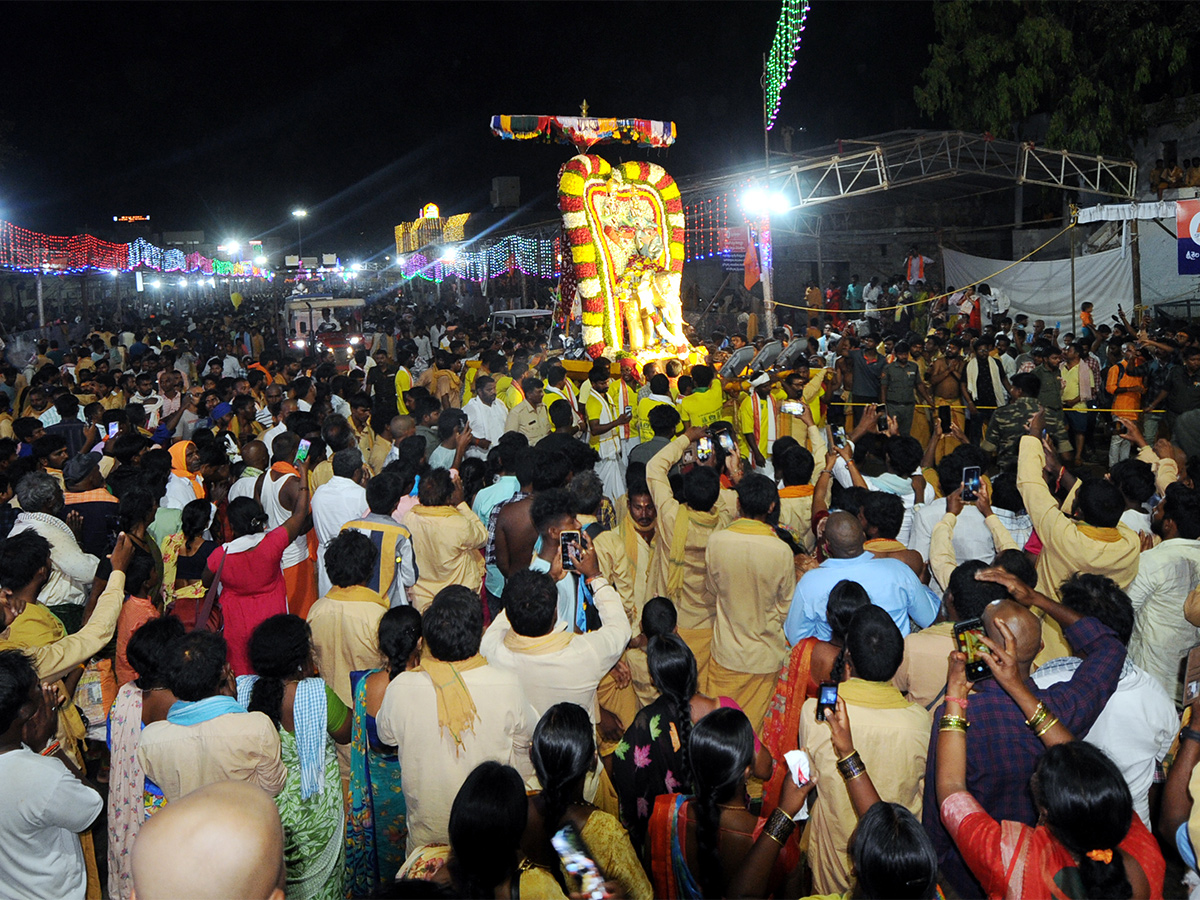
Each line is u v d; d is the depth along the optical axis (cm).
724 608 491
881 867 241
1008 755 324
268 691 363
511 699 352
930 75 2106
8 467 731
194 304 5769
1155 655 488
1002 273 1989
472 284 3572
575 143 1455
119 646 530
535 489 566
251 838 214
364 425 965
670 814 315
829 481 612
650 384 931
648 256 1439
